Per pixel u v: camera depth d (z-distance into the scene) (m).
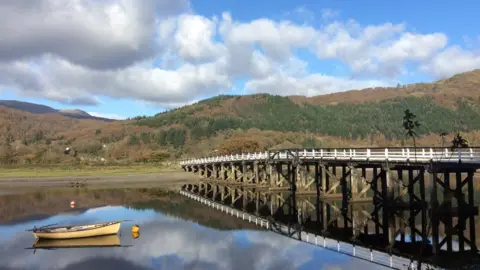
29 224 34.41
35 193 57.16
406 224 29.92
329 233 28.75
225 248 25.08
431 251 22.94
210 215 37.09
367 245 24.97
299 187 49.56
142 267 21.75
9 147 147.62
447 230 25.64
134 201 47.75
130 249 25.47
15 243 27.77
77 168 97.94
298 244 25.64
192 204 44.66
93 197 52.09
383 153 33.62
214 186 65.50
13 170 93.25
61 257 24.05
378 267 20.39
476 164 24.00
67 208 42.81
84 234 28.77
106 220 35.34
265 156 55.88
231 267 21.23
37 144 192.88
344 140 178.00
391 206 31.08
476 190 47.75
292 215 36.31
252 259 22.52
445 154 27.48
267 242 26.33
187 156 139.00
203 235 28.81
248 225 32.19
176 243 26.64
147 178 80.38
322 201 43.91
